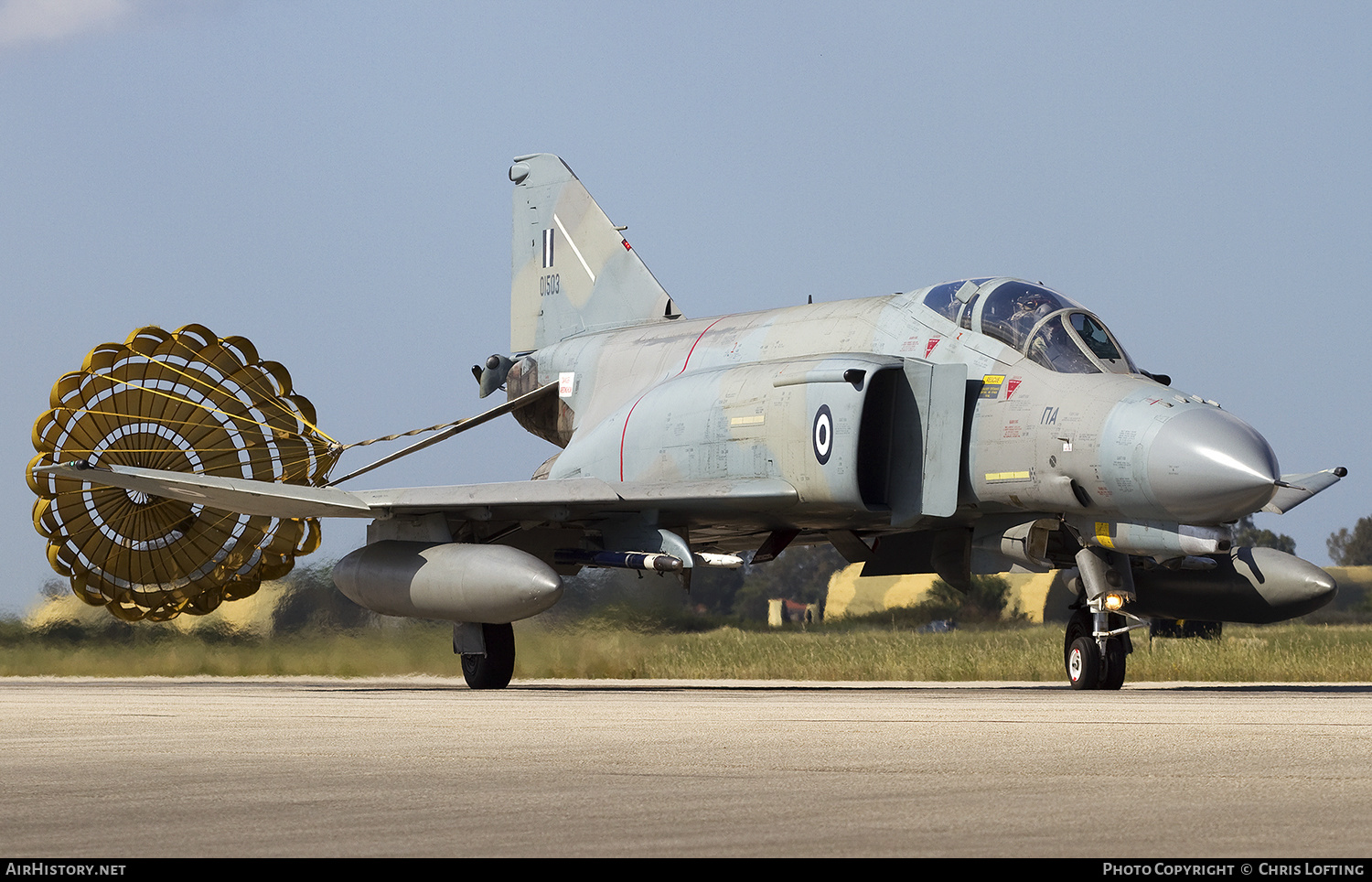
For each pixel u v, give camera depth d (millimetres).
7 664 70500
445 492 48438
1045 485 42250
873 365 44406
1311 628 113875
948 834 13797
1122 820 14594
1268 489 38188
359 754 22016
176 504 58469
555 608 67938
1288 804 15711
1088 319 44562
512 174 68812
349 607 69625
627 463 52094
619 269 63531
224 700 40219
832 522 47750
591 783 17938
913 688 50875
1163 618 49750
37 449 56188
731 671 66875
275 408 60812
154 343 58125
